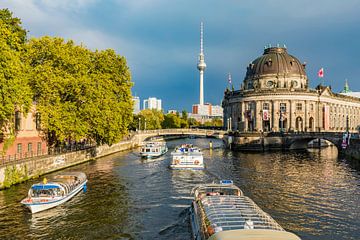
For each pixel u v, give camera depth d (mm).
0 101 31641
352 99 137750
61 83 43094
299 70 126938
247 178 44438
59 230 24109
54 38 47250
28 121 45812
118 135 59688
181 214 28062
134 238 23062
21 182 36781
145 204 30844
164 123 162750
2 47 31875
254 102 118250
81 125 47250
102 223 25703
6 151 40281
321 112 118188
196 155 52438
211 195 26406
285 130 112688
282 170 51844
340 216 27812
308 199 33094
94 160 61938
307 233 24172
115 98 62344
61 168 48531
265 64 128125
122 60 65250
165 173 47906
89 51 60344
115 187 37719
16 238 22578
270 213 28547
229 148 97625
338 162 62688
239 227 18016
